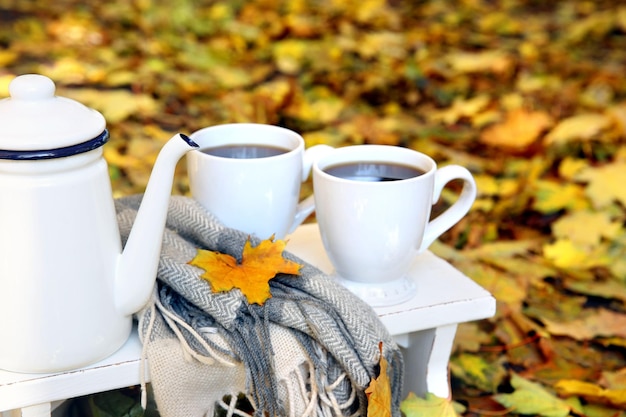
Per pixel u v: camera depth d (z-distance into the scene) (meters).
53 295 0.75
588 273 1.32
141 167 1.60
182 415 0.82
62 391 0.78
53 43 2.45
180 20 2.76
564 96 2.09
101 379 0.79
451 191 1.58
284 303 0.82
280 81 2.22
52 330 0.76
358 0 3.06
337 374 0.83
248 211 0.87
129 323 0.81
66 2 2.92
